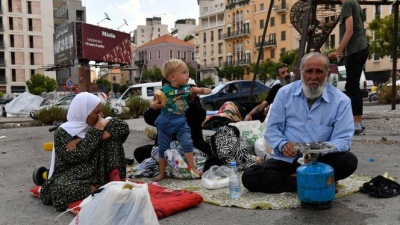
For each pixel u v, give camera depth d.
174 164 4.30
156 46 78.69
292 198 3.40
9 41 61.53
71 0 69.25
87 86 30.95
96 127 3.62
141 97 17.55
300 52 5.96
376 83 44.53
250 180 3.56
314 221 2.91
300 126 3.46
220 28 71.94
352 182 3.87
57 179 3.56
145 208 2.55
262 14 61.72
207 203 3.47
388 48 30.53
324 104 3.41
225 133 4.66
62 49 32.12
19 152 7.09
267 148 4.53
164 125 4.29
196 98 4.76
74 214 3.29
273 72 49.12
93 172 3.58
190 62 81.50
